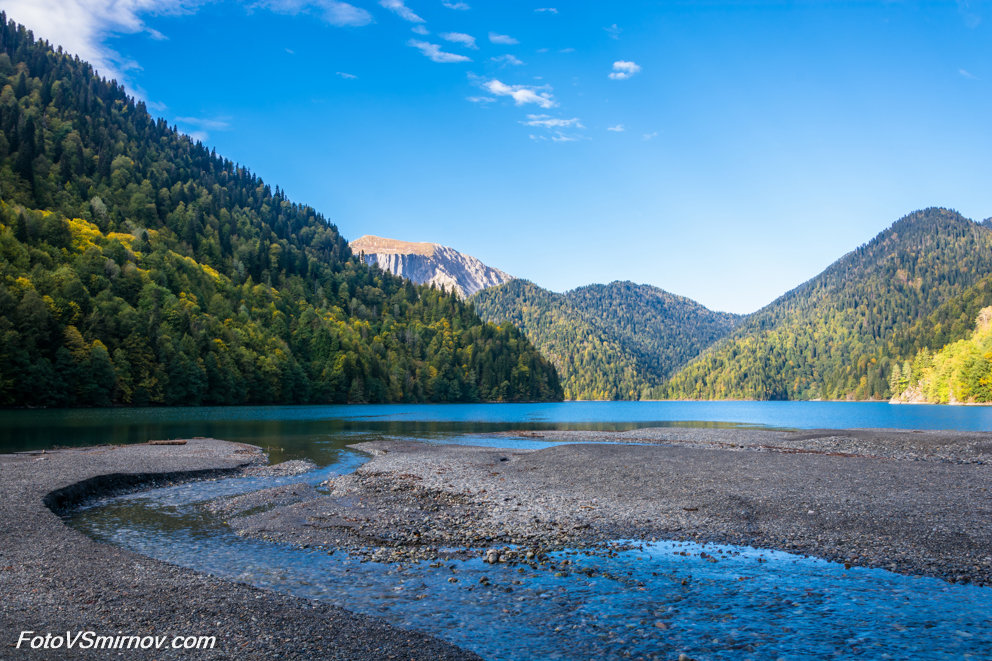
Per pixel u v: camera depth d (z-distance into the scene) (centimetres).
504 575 1562
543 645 1127
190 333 12269
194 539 1958
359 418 9400
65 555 1678
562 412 14000
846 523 2022
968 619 1238
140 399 10300
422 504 2495
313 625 1201
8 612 1236
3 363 8206
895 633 1171
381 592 1435
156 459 3700
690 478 2888
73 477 2802
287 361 14188
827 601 1351
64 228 12606
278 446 4944
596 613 1289
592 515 2241
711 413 13600
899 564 1611
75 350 9381
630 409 16750
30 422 6625
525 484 2922
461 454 4234
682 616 1269
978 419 9119
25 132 16562
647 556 1728
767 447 4834
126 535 2008
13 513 2125
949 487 2600
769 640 1143
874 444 4738
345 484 2959
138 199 18425
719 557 1709
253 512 2370
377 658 1055
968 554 1677
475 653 1088
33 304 8894
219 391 12069
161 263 14350
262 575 1572
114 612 1247
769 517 2131
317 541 1927
